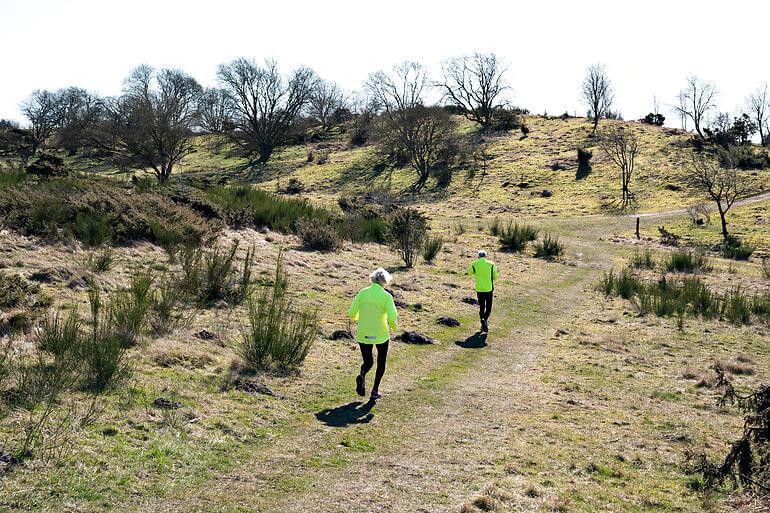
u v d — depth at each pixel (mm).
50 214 16312
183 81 98812
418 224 24547
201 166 99062
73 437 6070
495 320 15867
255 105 100438
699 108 103250
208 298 13398
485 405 9086
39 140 101188
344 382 9562
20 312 9312
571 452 7500
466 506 5648
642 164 77562
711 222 53906
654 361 12828
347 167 90250
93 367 7676
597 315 17969
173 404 7379
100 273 13664
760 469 6230
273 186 82125
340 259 22062
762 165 73500
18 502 4852
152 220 18484
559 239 44875
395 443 7289
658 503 6266
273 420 7617
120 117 79000
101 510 4980
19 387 6781
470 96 113625
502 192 72812
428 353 12016
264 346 9711
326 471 6320
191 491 5547
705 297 19281
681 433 8477
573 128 101312
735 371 12258
